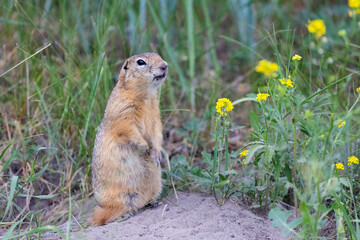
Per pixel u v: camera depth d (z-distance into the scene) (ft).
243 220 27.66
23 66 42.01
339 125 26.14
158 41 50.34
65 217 33.76
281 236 26.58
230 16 56.59
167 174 33.12
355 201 28.14
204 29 50.08
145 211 31.09
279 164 26.09
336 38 46.26
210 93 43.93
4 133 39.47
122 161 31.17
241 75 48.91
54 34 45.98
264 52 47.83
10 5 45.27
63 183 35.91
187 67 48.65
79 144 38.37
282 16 49.19
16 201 35.04
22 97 40.16
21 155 36.76
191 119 40.55
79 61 42.34
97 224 31.32
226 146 28.71
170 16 51.01
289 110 24.81
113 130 31.30
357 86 35.27
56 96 39.88
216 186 28.68
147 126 32.22
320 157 24.86
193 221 27.94
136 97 31.40
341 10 52.90
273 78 27.50
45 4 49.08
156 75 30.91
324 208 22.18
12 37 46.47
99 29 42.93
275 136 27.86
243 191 28.71
